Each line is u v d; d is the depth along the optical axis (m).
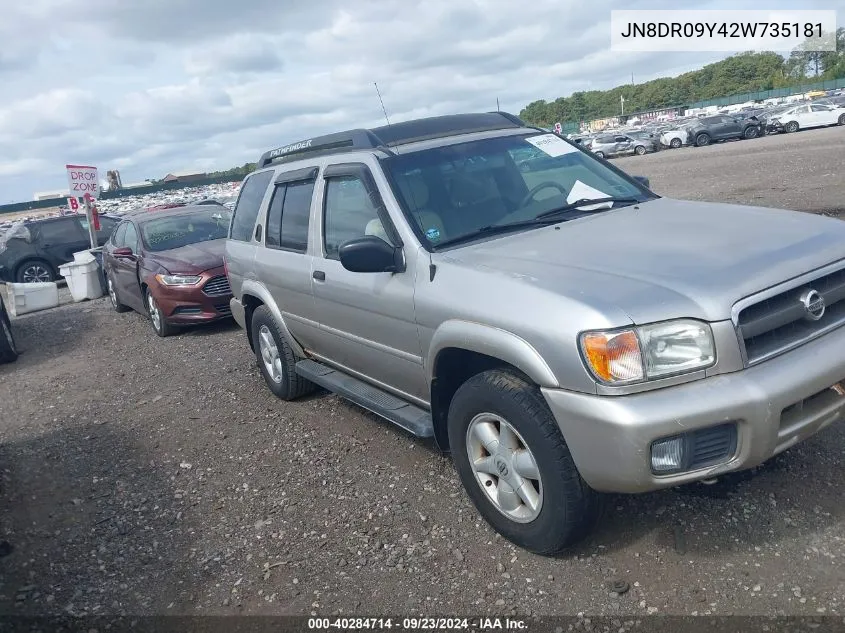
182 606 3.43
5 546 4.21
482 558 3.45
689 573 3.11
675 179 21.02
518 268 3.35
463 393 3.47
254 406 6.12
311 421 5.56
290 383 5.85
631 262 3.20
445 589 3.27
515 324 3.08
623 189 4.56
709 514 3.49
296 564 3.64
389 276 3.96
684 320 2.81
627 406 2.76
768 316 2.92
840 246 3.29
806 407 3.00
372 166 4.25
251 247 5.87
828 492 3.53
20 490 5.02
